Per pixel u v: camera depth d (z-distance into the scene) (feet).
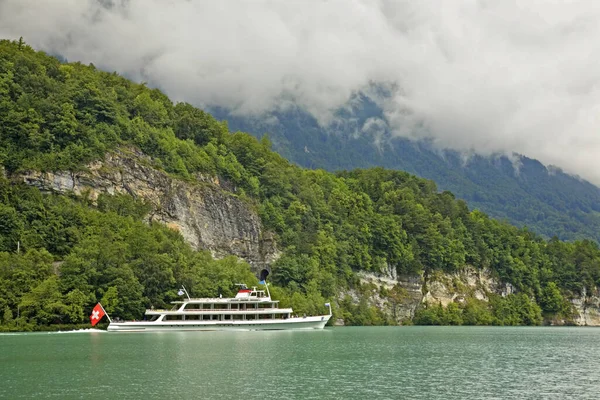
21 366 322.96
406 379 300.20
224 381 285.84
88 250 545.85
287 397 255.70
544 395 269.44
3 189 587.68
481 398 262.26
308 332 583.17
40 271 520.01
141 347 407.85
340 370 321.93
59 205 606.96
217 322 555.28
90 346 411.13
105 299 522.88
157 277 560.61
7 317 495.00
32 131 650.84
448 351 430.61
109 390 264.52
